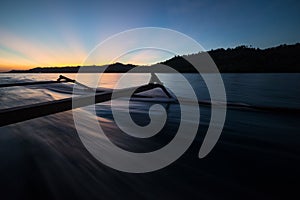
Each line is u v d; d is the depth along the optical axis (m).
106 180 3.46
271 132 6.40
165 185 3.32
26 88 26.59
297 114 9.07
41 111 4.49
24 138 5.76
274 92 18.42
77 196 2.98
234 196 2.98
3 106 13.59
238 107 10.81
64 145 5.22
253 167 3.95
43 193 3.06
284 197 2.93
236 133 6.34
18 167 3.92
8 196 2.98
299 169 3.83
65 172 3.73
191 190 3.15
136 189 3.19
